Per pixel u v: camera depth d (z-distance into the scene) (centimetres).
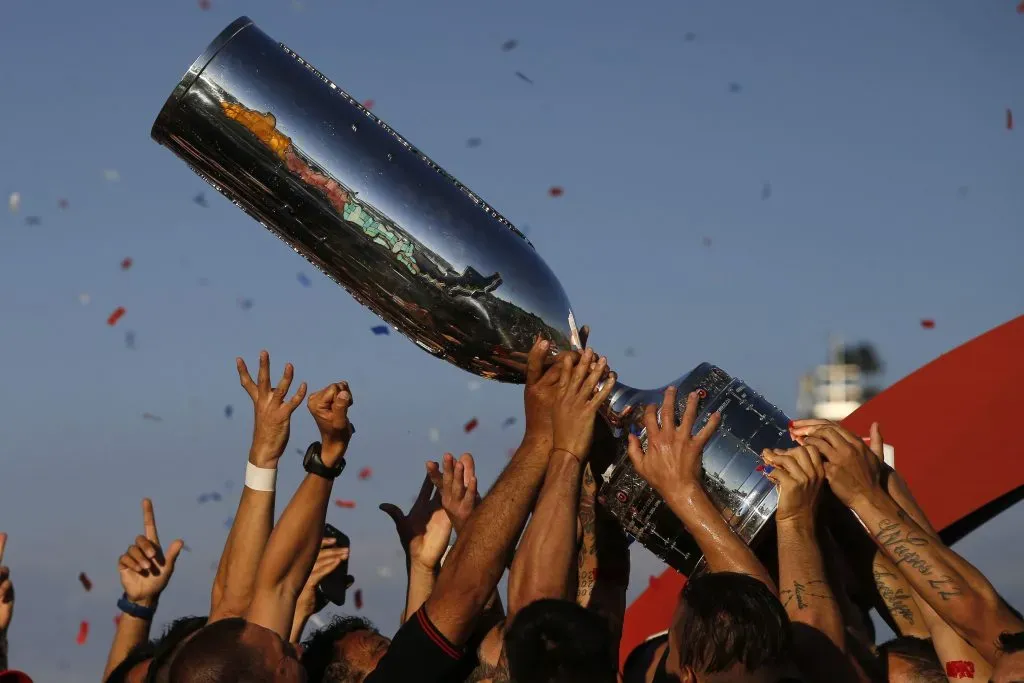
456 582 337
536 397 384
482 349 414
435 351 427
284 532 408
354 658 424
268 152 401
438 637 330
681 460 369
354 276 415
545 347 381
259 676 330
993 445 599
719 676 305
